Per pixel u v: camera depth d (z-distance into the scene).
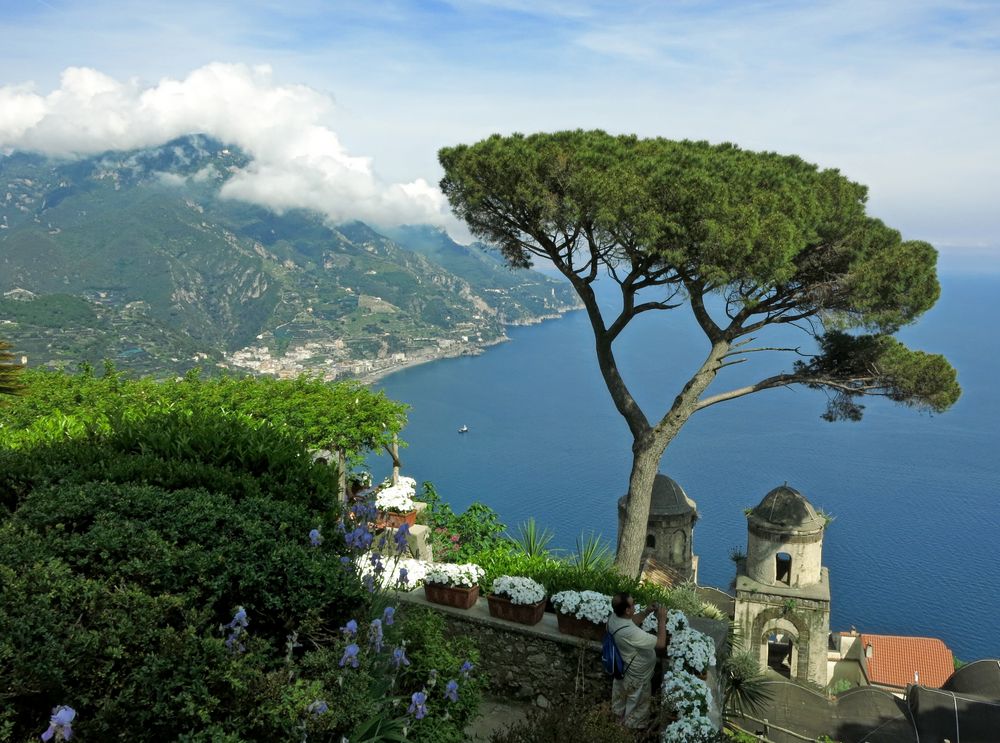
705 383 18.14
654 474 18.67
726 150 18.56
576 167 16.23
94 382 14.16
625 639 6.98
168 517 6.18
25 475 7.21
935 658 50.41
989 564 112.75
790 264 15.27
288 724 4.84
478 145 17.72
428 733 5.80
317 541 6.14
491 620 8.34
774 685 27.05
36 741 4.25
